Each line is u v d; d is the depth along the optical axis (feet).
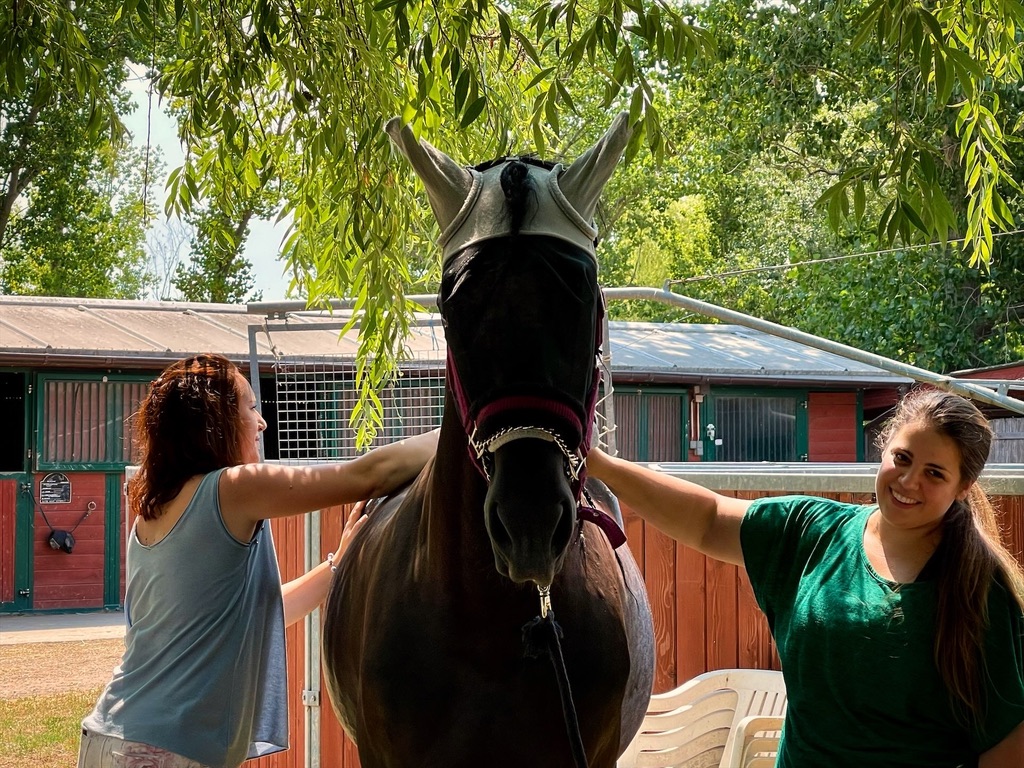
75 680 24.82
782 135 47.93
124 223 63.72
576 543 6.77
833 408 42.98
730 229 79.41
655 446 39.73
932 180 7.55
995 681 5.90
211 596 7.27
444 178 6.05
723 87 47.01
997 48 10.04
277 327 15.49
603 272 75.77
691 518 7.66
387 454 8.27
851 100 44.14
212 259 67.26
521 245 5.52
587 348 5.57
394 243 11.84
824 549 6.91
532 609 6.21
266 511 7.37
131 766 6.94
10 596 35.32
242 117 11.68
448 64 8.46
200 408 7.49
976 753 6.13
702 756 11.03
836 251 59.98
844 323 46.62
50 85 10.87
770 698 11.23
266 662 7.72
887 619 6.21
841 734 6.38
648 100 7.52
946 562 6.06
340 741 13.32
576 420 5.47
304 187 12.74
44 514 35.65
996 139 10.25
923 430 6.13
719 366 39.34
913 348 44.98
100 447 36.24
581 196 5.90
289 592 9.12
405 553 6.82
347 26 10.74
